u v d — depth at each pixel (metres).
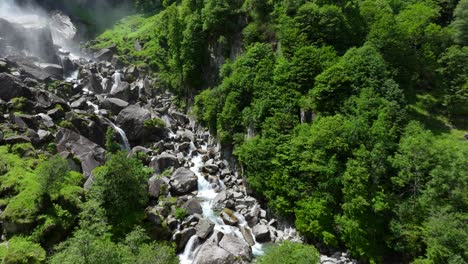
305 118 49.81
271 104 53.22
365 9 59.09
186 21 80.12
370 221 38.66
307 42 55.06
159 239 42.28
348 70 47.72
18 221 36.34
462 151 38.75
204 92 71.69
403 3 65.44
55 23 110.62
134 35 107.06
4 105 54.47
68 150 52.19
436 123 49.53
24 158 45.97
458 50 52.66
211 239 42.84
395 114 43.00
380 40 52.34
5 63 63.53
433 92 53.69
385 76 47.03
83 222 37.72
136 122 64.06
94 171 47.62
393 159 39.25
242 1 72.62
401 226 37.19
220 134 60.91
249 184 54.31
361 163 39.22
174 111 77.19
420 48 56.38
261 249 43.81
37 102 58.69
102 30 116.81
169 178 54.16
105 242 34.06
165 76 85.81
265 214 50.47
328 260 40.34
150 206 47.88
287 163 47.19
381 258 38.12
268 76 56.44
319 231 42.22
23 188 40.00
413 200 37.72
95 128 59.12
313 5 56.56
